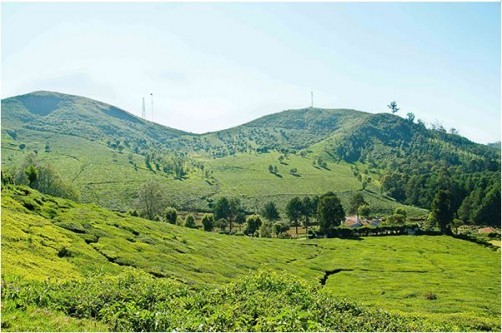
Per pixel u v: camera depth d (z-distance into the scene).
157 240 71.00
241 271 69.06
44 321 22.31
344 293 70.12
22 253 41.41
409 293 70.31
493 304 63.59
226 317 24.69
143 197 150.12
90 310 25.80
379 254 110.19
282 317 24.08
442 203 148.88
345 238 138.25
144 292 29.05
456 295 69.88
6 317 21.83
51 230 53.59
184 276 54.66
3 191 64.56
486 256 111.50
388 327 29.11
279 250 103.94
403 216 164.38
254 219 150.88
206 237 94.62
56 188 127.75
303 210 169.12
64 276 39.34
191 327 23.23
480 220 169.00
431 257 108.50
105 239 60.09
